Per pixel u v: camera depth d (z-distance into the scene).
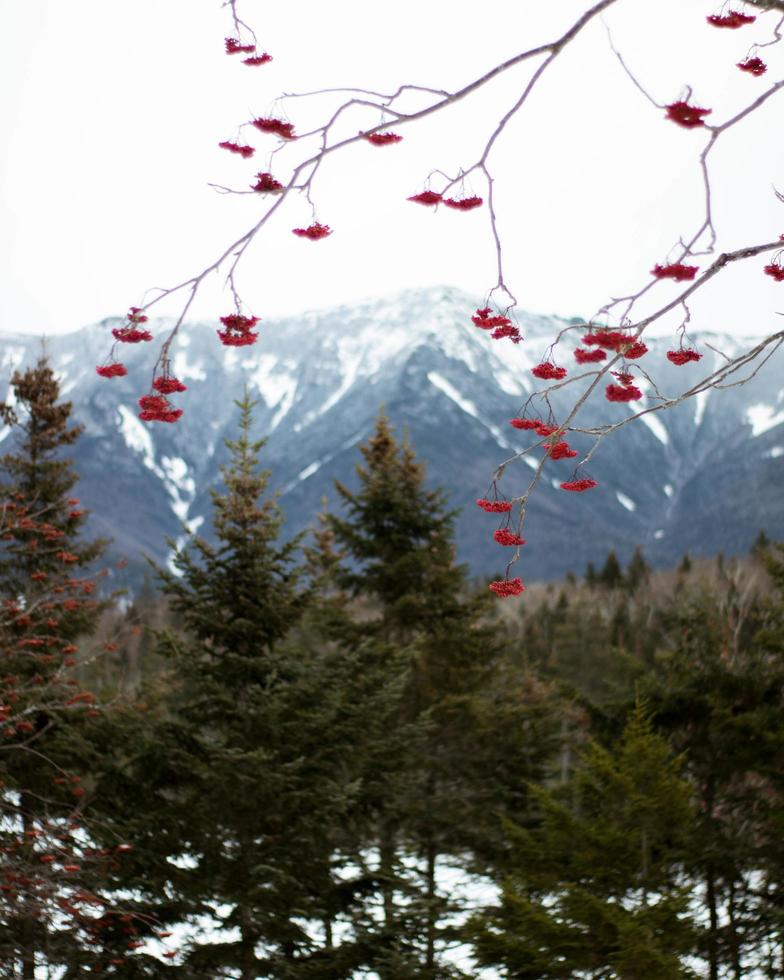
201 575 18.67
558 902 16.22
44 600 16.38
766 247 3.98
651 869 16.84
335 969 16.62
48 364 20.23
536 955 15.38
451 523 25.88
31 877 13.03
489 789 23.83
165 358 4.24
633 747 16.80
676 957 14.45
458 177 3.99
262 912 16.86
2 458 19.23
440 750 24.20
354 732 18.02
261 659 18.16
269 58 3.98
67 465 19.73
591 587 97.12
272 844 17.08
